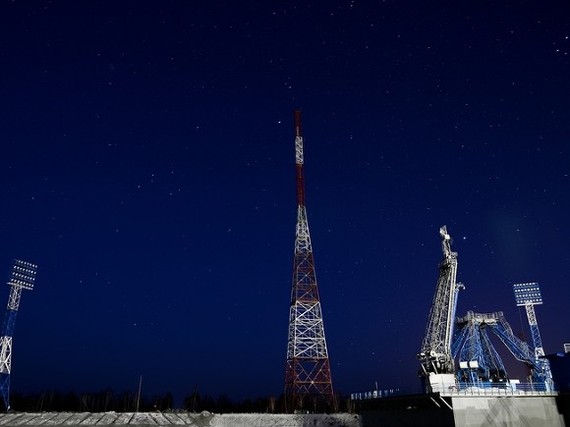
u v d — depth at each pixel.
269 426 87.00
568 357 47.31
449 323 61.50
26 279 89.38
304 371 90.81
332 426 81.44
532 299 85.00
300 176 102.50
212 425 88.81
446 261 64.12
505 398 44.66
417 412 49.59
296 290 95.06
